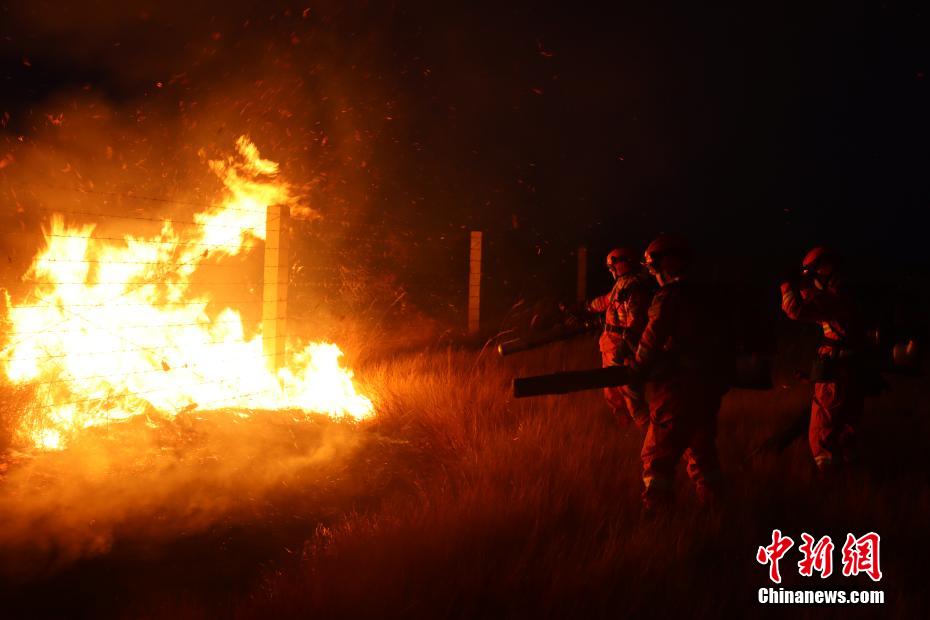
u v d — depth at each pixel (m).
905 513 4.36
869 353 4.86
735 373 4.40
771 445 5.45
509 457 5.26
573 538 4.04
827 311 4.86
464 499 4.39
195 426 5.50
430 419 6.43
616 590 3.46
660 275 4.59
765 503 4.54
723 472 5.05
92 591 3.56
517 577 3.49
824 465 4.93
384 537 3.87
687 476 4.97
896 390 7.67
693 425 4.33
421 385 7.14
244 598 3.54
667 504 4.35
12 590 3.48
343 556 3.69
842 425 4.93
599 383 4.36
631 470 5.08
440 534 3.89
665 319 4.29
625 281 6.07
